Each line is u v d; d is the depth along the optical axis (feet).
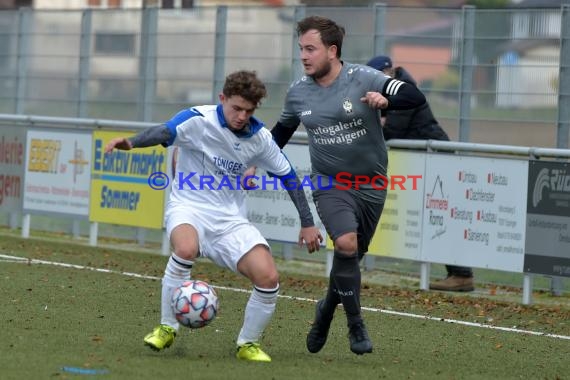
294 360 65.87
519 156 98.63
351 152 68.33
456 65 112.88
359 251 72.18
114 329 74.13
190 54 129.70
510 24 109.60
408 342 75.92
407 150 104.27
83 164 125.70
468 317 89.30
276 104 123.54
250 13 124.98
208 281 104.22
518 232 97.60
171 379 57.21
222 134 63.82
